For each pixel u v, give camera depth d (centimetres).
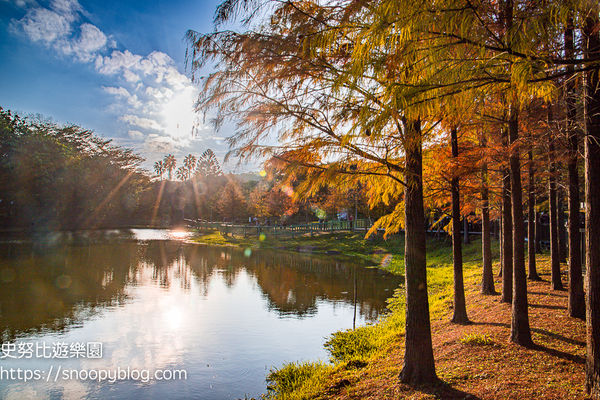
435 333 926
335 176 577
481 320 957
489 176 1178
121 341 1102
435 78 361
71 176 5062
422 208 619
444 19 327
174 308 1502
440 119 567
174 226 8931
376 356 849
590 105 526
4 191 4334
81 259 2883
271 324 1287
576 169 895
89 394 777
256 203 5803
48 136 4969
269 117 576
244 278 2300
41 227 4972
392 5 329
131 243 4578
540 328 820
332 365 887
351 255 3628
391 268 2709
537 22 314
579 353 662
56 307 1459
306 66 511
